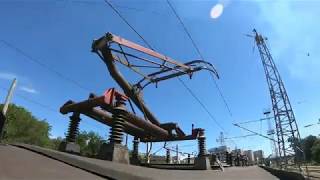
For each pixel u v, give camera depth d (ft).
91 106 39.81
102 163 26.89
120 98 38.50
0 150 21.16
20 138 249.55
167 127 63.00
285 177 82.28
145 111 63.21
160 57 67.26
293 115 182.60
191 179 31.73
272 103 189.47
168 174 32.04
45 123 282.77
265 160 227.40
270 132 219.41
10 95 85.51
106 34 54.29
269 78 194.39
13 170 17.13
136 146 64.18
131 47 58.90
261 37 202.90
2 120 27.25
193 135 59.21
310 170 224.12
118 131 35.78
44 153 23.27
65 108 42.55
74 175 19.01
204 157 55.11
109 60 55.98
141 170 29.53
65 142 39.86
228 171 59.26
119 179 20.71
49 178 17.06
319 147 431.43
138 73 63.98
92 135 315.37
